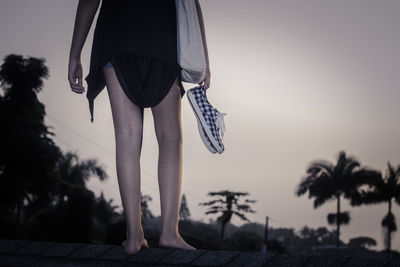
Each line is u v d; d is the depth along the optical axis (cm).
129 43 184
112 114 195
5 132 2952
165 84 190
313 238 11931
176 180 199
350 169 4575
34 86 3041
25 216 3331
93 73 193
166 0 196
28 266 177
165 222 194
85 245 189
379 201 4406
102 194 4144
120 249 182
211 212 4300
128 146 191
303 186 4672
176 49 194
